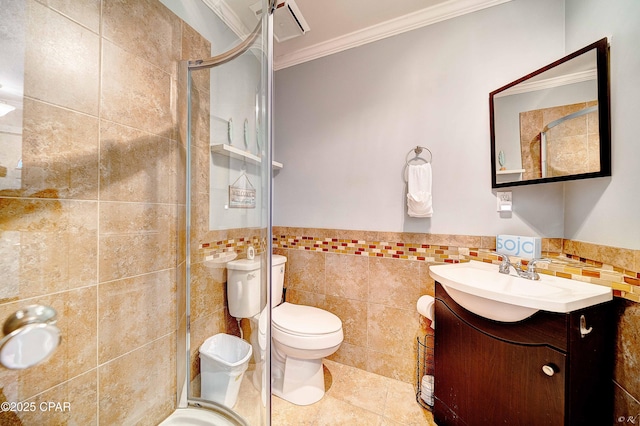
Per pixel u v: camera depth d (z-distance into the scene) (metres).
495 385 0.91
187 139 1.08
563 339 0.75
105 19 0.78
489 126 1.31
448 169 1.39
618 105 0.88
